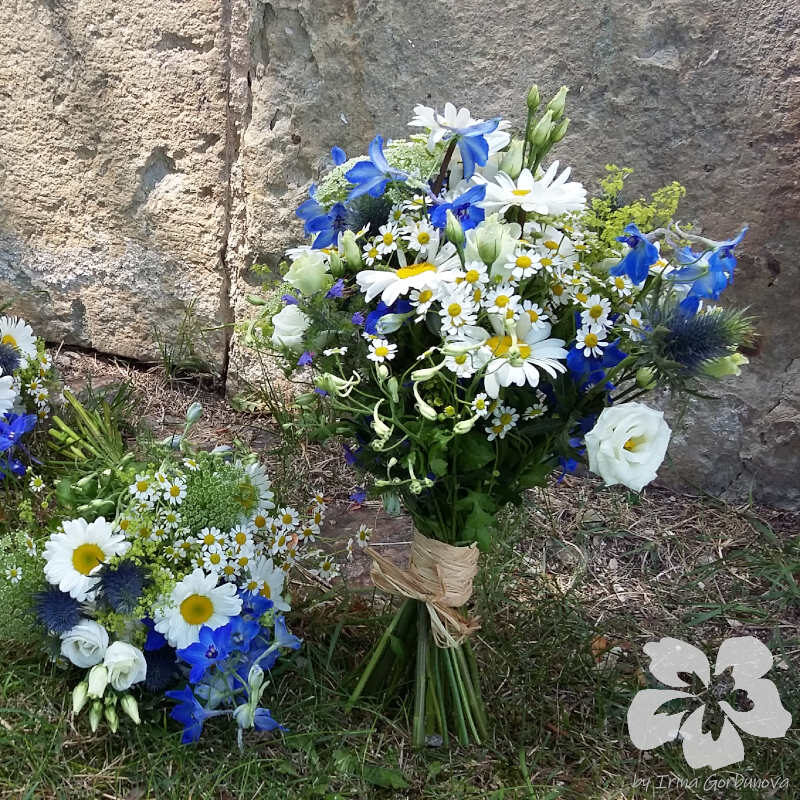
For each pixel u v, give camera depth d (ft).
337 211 2.22
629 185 3.58
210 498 2.59
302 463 3.92
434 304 2.09
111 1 3.93
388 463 2.28
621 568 3.47
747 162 3.44
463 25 3.57
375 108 3.75
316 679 2.73
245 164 3.97
